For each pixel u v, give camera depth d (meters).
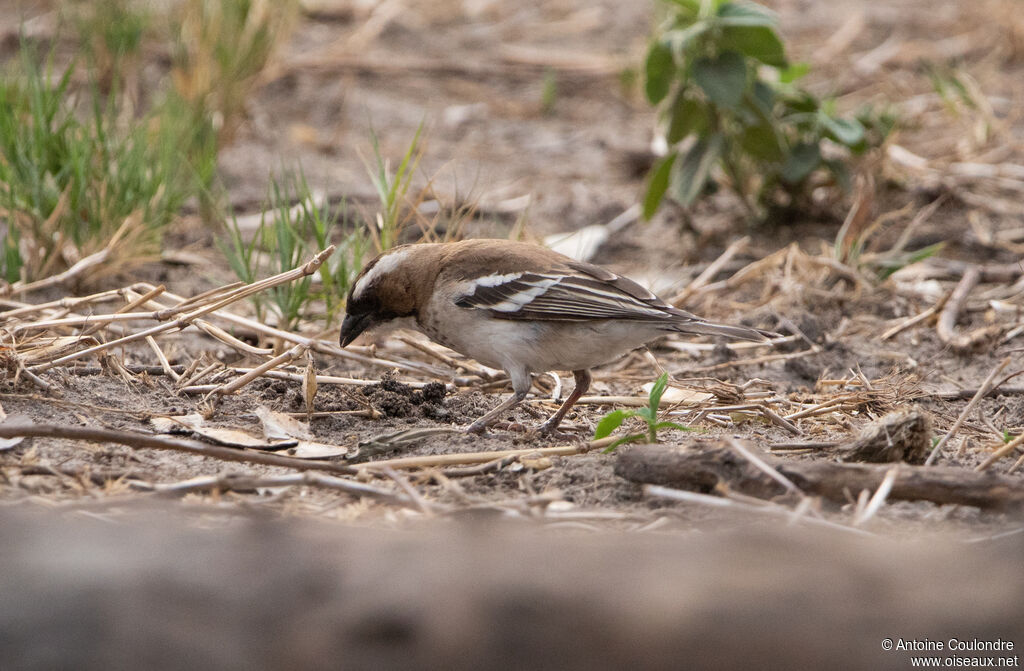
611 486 8.33
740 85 14.43
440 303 10.27
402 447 9.41
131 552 5.62
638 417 10.30
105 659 5.13
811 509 7.14
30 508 6.73
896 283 14.13
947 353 12.46
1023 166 17.92
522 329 9.99
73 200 13.44
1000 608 5.21
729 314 13.73
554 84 22.53
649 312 9.77
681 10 15.41
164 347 11.67
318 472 8.30
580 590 5.27
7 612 5.22
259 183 17.45
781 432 10.01
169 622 5.24
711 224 16.73
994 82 21.86
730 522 7.16
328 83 21.73
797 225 16.58
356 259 12.49
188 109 16.98
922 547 5.89
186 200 16.64
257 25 19.11
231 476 7.56
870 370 12.16
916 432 8.72
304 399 10.30
